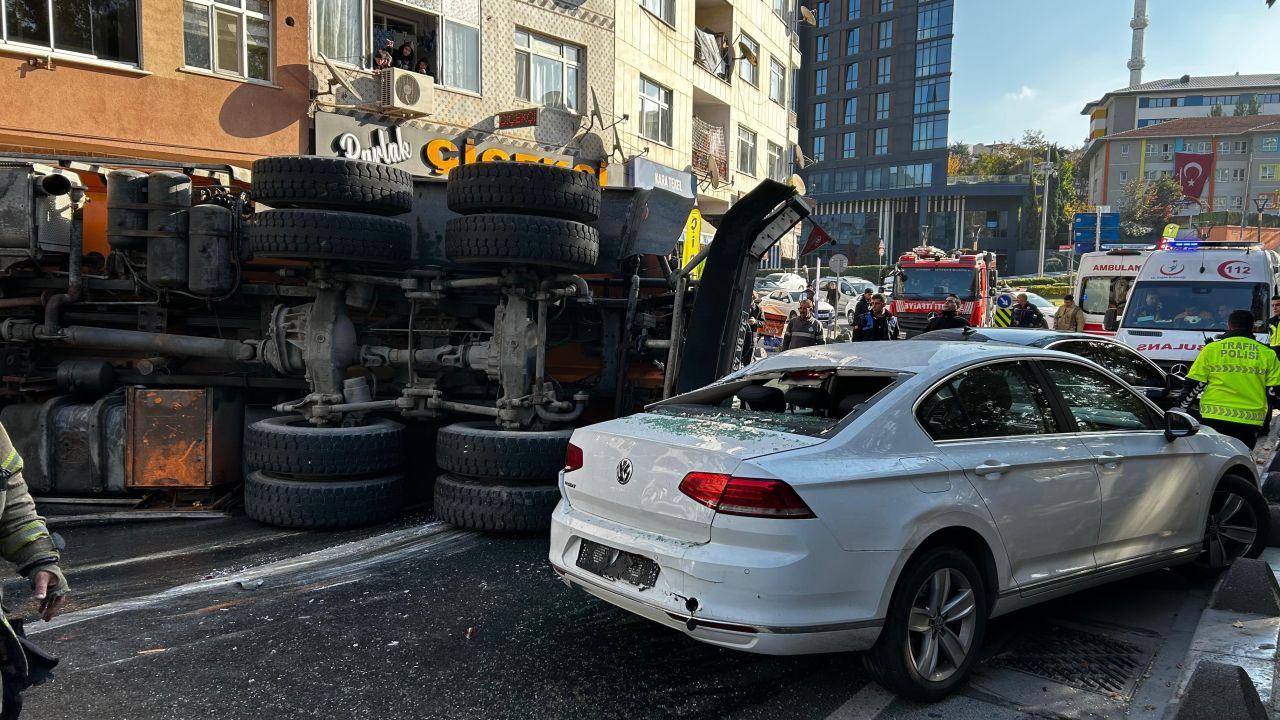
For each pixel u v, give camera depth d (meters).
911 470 3.60
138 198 6.56
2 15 12.29
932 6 75.69
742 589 3.26
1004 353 4.34
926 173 77.69
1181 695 3.12
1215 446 5.20
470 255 6.14
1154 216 87.25
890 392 3.85
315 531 6.36
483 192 6.17
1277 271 16.12
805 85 83.50
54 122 12.76
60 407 6.96
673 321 7.44
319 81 15.63
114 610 4.75
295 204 6.29
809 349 4.85
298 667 4.03
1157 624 4.67
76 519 6.48
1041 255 65.75
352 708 3.62
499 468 6.10
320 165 6.11
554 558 4.12
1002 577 3.90
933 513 3.58
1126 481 4.50
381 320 7.56
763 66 33.34
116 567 5.51
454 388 7.59
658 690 3.83
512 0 18.86
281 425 6.50
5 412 6.88
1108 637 4.48
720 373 7.27
